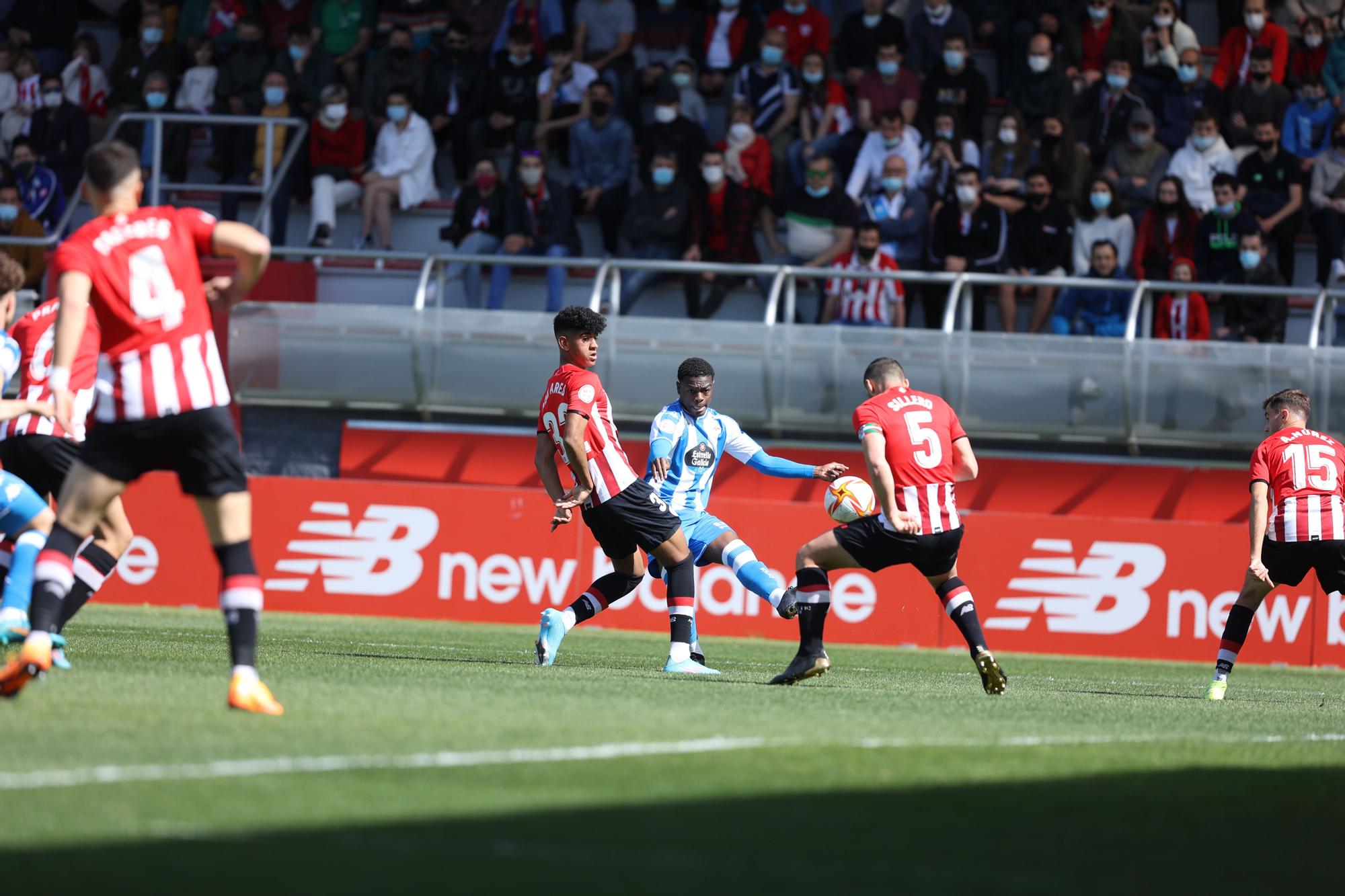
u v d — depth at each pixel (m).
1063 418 46.66
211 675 21.73
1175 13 57.09
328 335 48.38
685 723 18.03
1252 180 53.56
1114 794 14.70
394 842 11.27
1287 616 44.34
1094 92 56.38
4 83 61.03
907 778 14.89
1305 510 27.95
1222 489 48.34
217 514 17.25
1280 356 45.94
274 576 46.16
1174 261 50.03
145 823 11.42
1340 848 12.70
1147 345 46.25
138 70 60.56
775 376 46.81
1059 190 52.59
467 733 16.30
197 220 17.14
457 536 45.78
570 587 45.44
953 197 51.34
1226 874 11.56
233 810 11.97
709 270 48.25
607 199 54.91
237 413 50.09
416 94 58.38
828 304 51.03
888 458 24.58
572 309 26.50
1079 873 11.35
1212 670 40.47
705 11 61.91
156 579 45.88
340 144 56.78
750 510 44.84
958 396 46.62
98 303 16.69
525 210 53.09
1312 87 55.88
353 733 15.84
